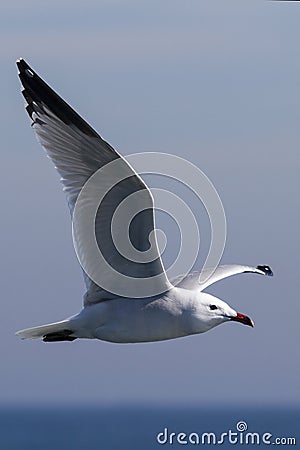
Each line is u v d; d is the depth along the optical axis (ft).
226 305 43.16
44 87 38.86
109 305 41.81
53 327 42.01
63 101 38.32
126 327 41.83
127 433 316.40
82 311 42.04
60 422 374.63
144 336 42.16
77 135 38.40
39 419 388.98
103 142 37.83
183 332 42.47
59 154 39.24
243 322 42.93
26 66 39.32
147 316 41.88
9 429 377.09
